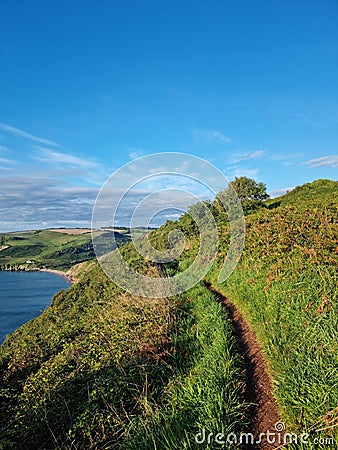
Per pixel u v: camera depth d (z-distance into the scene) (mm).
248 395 5293
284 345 5855
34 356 10414
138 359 6703
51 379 6930
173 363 6812
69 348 8523
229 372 5504
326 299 5918
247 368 6109
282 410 4645
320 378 4504
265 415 4758
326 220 8078
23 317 40562
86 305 17719
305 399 4387
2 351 14805
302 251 8070
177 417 4672
